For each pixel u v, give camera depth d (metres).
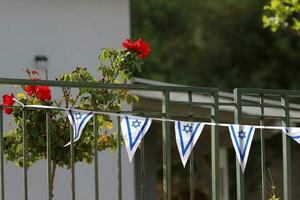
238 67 28.30
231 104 8.45
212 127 8.30
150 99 13.45
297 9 12.09
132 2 29.39
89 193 12.44
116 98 8.87
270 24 12.16
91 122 8.66
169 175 8.06
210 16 28.84
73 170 7.68
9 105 7.97
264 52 28.11
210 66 28.58
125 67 9.09
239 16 28.48
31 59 12.22
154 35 29.09
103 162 12.52
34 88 8.55
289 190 8.60
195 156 16.42
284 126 8.60
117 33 12.88
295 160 14.47
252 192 18.88
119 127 7.89
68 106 8.89
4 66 12.05
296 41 27.81
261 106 8.54
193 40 28.89
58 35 12.44
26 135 7.82
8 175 11.84
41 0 12.37
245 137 7.80
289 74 27.81
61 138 8.52
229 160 22.45
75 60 12.52
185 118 12.89
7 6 12.14
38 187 12.01
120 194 7.86
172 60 28.86
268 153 21.59
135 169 13.68
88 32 12.66
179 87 8.16
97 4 12.77
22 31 12.21
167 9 29.34
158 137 16.16
